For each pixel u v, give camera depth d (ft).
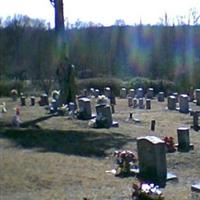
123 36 208.74
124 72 195.21
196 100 116.67
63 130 67.05
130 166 42.19
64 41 99.96
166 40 196.75
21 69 186.09
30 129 67.62
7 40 199.72
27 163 43.11
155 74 185.68
